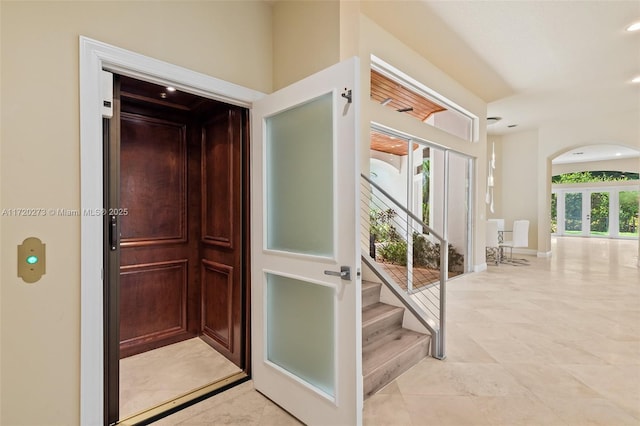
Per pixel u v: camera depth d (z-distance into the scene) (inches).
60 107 55.4
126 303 101.0
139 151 103.8
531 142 321.1
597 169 455.5
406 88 166.7
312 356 69.2
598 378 86.4
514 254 330.0
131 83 90.4
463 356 99.2
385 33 140.4
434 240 191.2
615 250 356.2
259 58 86.7
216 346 104.3
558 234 538.0
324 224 66.7
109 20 60.9
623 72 180.7
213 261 106.6
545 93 215.2
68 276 56.5
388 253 160.7
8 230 51.3
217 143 103.2
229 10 80.0
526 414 71.5
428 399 76.9
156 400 76.0
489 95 218.1
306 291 70.4
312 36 78.5
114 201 65.3
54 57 54.7
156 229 107.3
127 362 95.8
